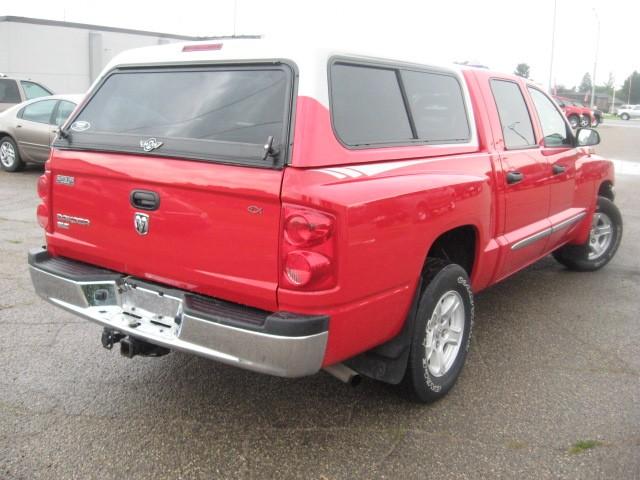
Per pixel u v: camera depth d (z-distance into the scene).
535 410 3.73
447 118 4.06
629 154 20.16
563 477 3.11
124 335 3.60
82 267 3.65
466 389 3.97
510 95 4.87
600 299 5.74
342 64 3.23
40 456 3.18
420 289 3.51
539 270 6.66
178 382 3.97
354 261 2.93
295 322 2.81
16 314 5.00
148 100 3.50
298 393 3.88
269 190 2.81
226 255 3.00
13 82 15.09
